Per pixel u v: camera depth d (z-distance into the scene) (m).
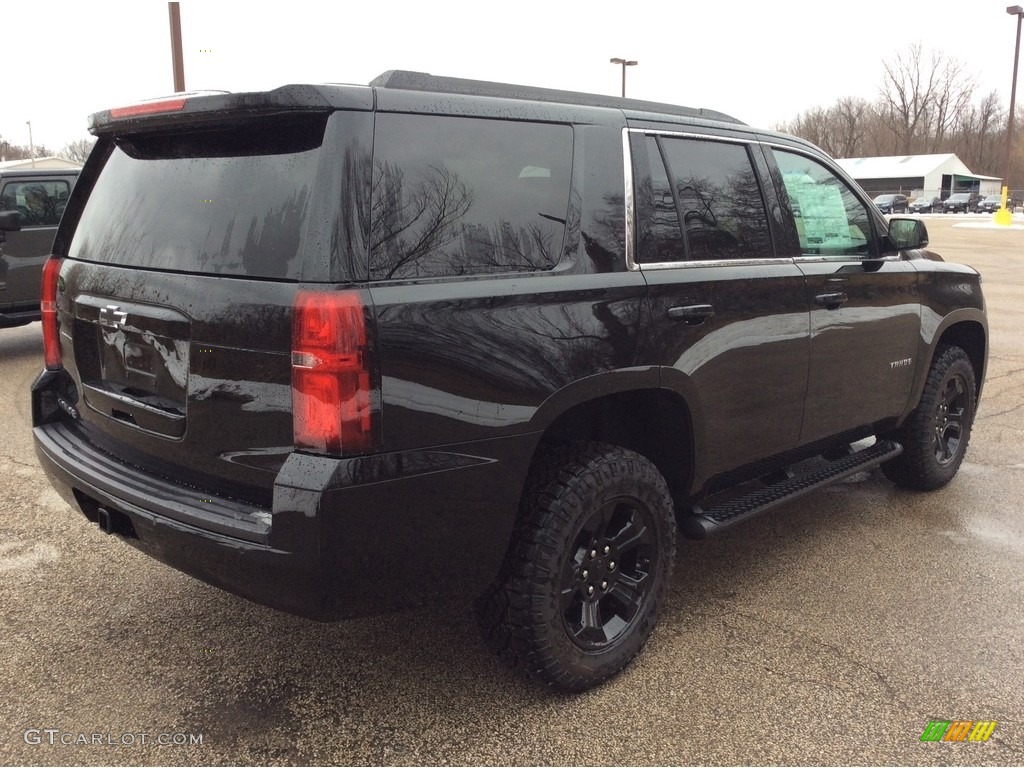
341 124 2.26
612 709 2.77
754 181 3.47
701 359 3.07
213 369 2.40
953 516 4.51
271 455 2.32
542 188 2.70
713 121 3.39
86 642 3.14
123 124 2.73
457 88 2.62
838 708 2.78
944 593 3.61
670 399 3.08
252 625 3.29
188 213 2.56
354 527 2.22
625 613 2.96
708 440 3.19
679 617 3.39
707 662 3.05
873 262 3.97
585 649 2.80
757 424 3.41
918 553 4.02
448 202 2.45
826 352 3.68
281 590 2.27
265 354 2.28
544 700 2.82
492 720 2.71
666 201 3.06
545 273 2.63
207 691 2.85
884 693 2.86
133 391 2.73
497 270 2.52
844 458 4.18
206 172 2.55
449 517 2.40
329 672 2.97
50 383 3.23
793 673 2.98
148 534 2.52
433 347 2.32
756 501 3.52
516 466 2.52
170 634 3.21
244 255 2.37
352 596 2.29
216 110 2.36
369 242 2.26
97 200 3.01
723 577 3.77
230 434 2.40
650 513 2.96
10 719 2.68
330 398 2.18
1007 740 2.62
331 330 2.17
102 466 2.80
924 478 4.71
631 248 2.89
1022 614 3.42
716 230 3.24
